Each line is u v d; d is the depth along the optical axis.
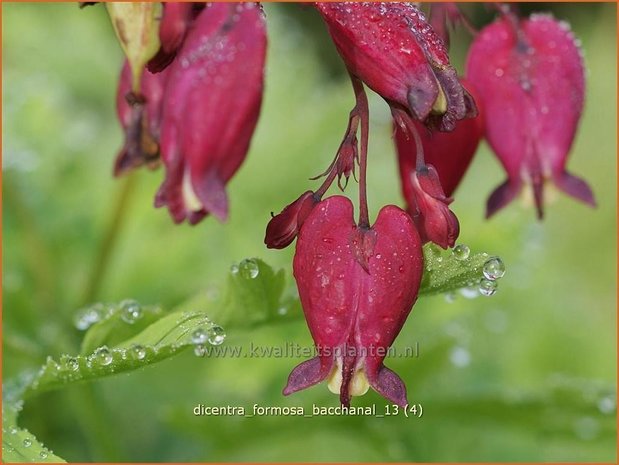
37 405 0.30
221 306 0.23
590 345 0.34
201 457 0.29
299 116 0.35
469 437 0.30
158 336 0.20
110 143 0.36
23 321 0.29
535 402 0.27
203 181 0.21
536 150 0.23
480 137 0.23
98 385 0.29
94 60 0.39
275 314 0.23
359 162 0.20
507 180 0.23
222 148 0.21
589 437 0.27
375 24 0.20
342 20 0.20
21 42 0.37
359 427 0.28
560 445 0.28
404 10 0.20
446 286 0.20
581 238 0.40
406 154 0.22
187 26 0.21
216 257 0.31
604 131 0.44
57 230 0.31
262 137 0.34
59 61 0.38
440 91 0.19
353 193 0.34
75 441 0.30
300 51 0.40
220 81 0.21
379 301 0.20
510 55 0.23
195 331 0.20
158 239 0.31
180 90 0.21
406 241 0.20
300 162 0.34
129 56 0.20
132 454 0.30
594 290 0.39
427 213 0.20
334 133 0.34
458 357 0.29
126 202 0.28
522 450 0.31
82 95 0.38
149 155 0.22
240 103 0.21
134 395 0.31
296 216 0.20
